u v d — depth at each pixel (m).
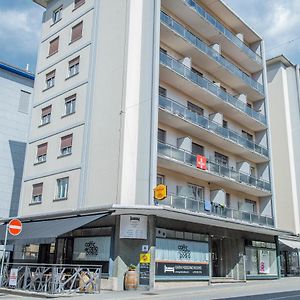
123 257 18.83
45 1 29.73
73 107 24.75
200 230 22.55
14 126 32.44
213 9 29.77
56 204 23.41
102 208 18.97
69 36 26.88
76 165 22.92
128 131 21.05
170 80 24.38
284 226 33.56
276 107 36.38
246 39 33.91
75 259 20.66
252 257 26.98
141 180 20.08
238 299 13.61
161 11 23.69
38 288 15.66
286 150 34.81
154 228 19.38
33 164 26.30
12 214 30.75
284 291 17.83
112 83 22.42
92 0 25.86
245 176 28.06
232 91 31.41
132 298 14.37
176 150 22.33
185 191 24.31
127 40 22.41
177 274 20.12
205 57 26.80
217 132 26.36
